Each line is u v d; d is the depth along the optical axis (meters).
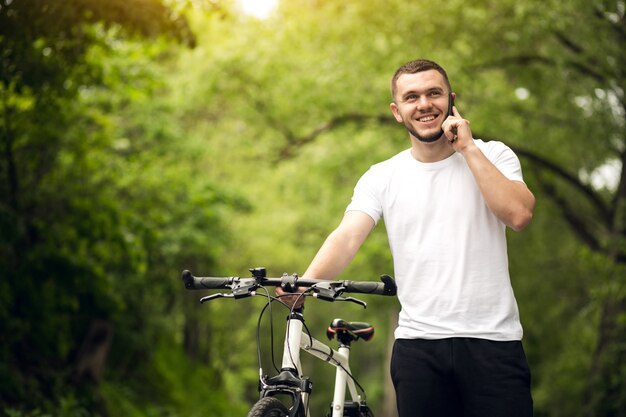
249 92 16.20
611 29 12.23
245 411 21.25
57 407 9.38
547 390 17.89
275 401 3.02
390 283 3.04
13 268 9.39
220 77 15.78
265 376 3.17
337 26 14.32
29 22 7.32
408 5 13.36
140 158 12.95
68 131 9.84
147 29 7.70
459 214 3.19
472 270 3.14
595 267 12.69
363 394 4.02
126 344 14.03
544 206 15.84
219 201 16.05
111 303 10.81
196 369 20.36
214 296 3.25
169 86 16.31
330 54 14.72
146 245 10.67
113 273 12.10
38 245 9.51
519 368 3.10
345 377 3.77
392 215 3.30
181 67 16.58
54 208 9.77
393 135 14.99
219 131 19.11
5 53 7.74
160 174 13.20
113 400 12.02
